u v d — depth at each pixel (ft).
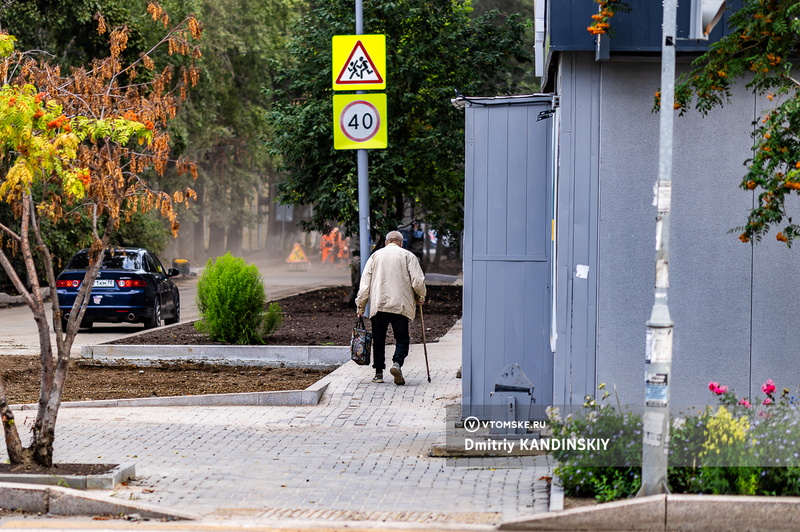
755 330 40.68
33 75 41.63
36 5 127.65
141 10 154.51
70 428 47.47
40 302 36.81
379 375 60.70
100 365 72.54
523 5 190.49
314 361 72.28
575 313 41.14
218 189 231.71
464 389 45.34
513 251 45.16
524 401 41.39
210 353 72.79
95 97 41.06
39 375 67.62
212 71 188.85
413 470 38.11
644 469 29.48
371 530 28.81
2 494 31.99
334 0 117.91
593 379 41.11
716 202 40.83
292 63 192.95
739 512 28.02
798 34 36.24
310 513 31.17
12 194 36.60
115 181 37.91
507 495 33.47
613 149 41.01
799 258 40.57
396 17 115.34
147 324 100.58
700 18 31.01
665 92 30.19
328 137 115.34
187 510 31.71
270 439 44.98
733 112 40.78
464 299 45.39
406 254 60.08
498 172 45.21
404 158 117.39
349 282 184.75
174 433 46.44
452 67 120.67
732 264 40.78
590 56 40.93
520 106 45.06
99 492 33.96
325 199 115.55
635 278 40.96
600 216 41.06
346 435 45.93
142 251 104.58
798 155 34.17
